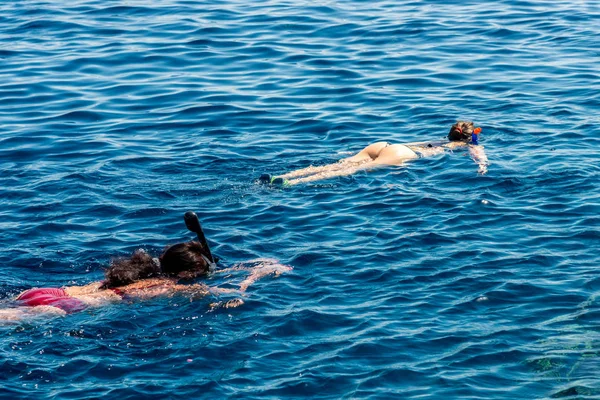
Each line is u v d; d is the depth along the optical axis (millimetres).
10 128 35125
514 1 53688
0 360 18188
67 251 24078
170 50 45062
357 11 52094
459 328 19453
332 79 40406
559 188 27406
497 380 17531
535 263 22547
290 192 28141
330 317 20031
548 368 17859
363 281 21875
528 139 32062
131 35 47812
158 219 26359
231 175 29859
